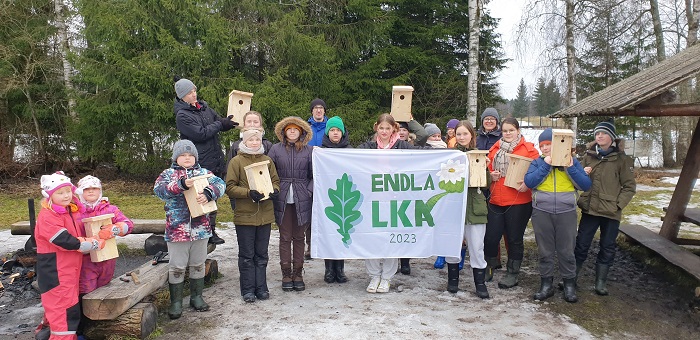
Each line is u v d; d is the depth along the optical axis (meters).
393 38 16.42
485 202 4.86
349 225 4.89
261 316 4.37
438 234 4.90
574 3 15.91
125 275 4.32
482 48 16.55
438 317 4.36
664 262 5.92
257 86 12.40
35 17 15.14
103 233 3.85
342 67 15.43
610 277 5.62
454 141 6.50
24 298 5.02
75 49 12.37
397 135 5.12
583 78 20.80
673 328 4.28
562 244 4.74
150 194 12.21
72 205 3.77
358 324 4.18
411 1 15.96
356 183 4.88
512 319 4.35
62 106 15.03
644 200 11.52
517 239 5.16
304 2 13.29
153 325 4.07
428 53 16.17
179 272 4.34
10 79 13.87
